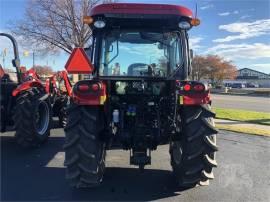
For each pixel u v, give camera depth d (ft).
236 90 182.60
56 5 86.28
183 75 18.48
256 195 17.10
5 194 16.94
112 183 18.53
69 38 87.92
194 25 17.72
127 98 18.21
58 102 33.22
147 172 20.31
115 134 17.49
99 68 18.62
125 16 17.51
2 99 25.32
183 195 17.01
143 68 18.56
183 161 17.29
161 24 18.35
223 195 17.04
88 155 16.63
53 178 19.21
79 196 16.83
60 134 30.86
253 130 35.68
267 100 98.32
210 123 17.25
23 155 23.79
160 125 17.69
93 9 17.74
